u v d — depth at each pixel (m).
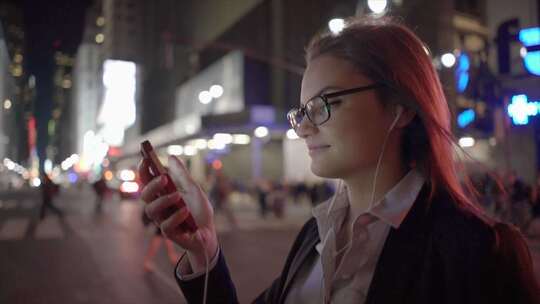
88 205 28.92
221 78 41.34
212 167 37.34
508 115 10.46
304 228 1.46
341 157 1.11
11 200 35.69
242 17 40.53
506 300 0.92
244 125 30.61
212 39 46.06
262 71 37.91
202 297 1.19
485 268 0.92
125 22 93.44
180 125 46.34
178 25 59.47
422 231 1.01
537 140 15.80
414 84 1.08
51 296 6.71
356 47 1.09
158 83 68.00
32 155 85.88
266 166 40.31
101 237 13.20
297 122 1.19
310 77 1.16
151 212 1.08
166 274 8.20
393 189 1.08
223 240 12.66
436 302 0.95
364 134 1.09
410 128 1.12
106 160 87.88
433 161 1.08
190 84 50.19
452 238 0.96
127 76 92.88
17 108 61.12
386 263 1.01
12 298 6.59
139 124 84.75
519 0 16.36
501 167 16.53
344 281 1.10
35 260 9.61
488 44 11.86
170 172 1.25
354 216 1.19
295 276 1.30
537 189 10.16
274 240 12.67
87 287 7.25
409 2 22.89
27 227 15.72
